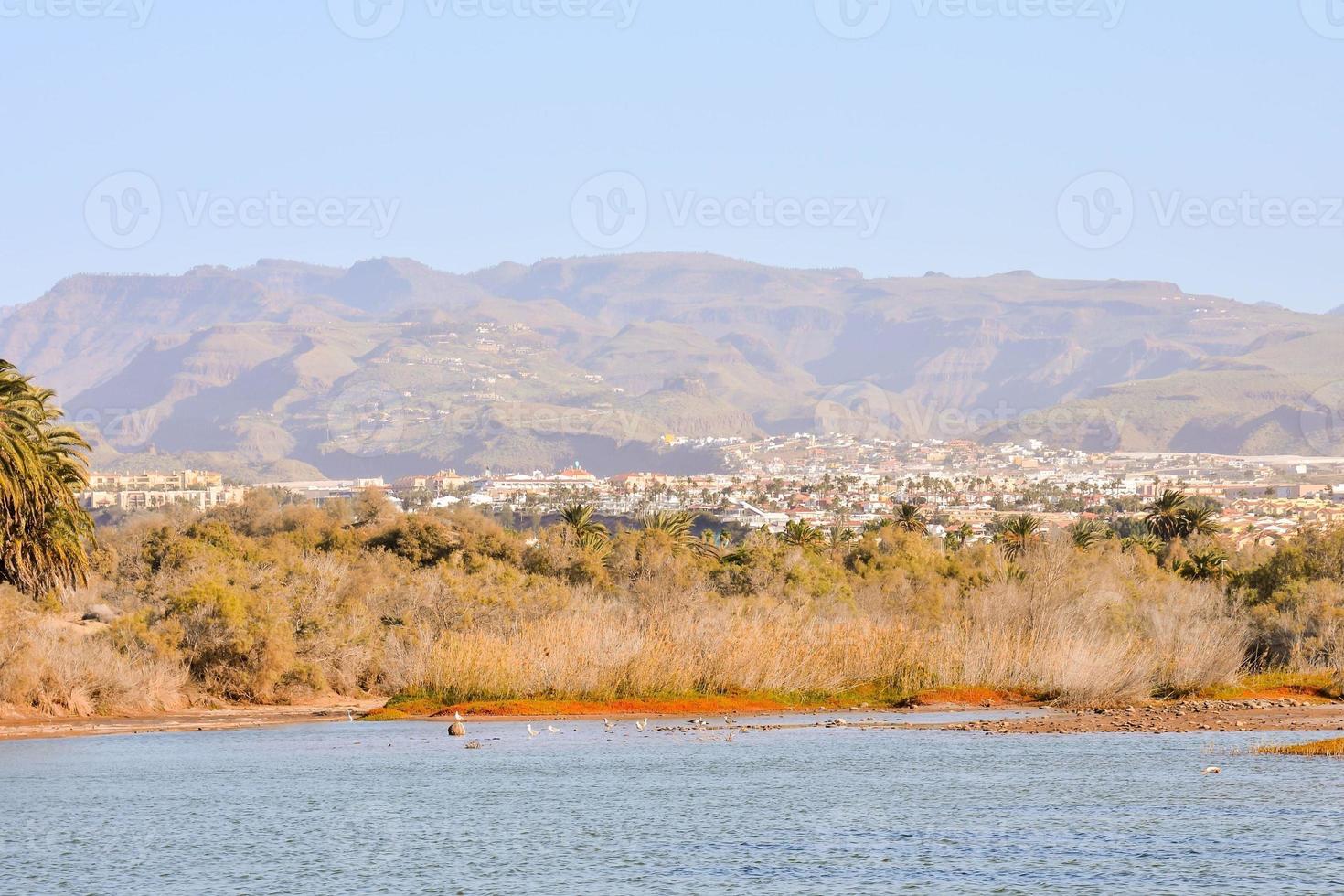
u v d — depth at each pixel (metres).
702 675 109.00
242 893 42.59
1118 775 64.62
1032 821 52.59
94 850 49.75
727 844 49.38
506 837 51.41
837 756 74.50
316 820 55.84
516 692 107.31
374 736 90.50
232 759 77.50
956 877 43.09
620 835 51.53
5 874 45.75
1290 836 48.41
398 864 46.75
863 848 48.19
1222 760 70.00
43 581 100.81
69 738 92.50
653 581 180.38
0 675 105.19
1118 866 43.97
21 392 97.62
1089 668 107.56
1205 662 112.19
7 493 88.69
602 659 108.25
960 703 106.75
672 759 74.38
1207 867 43.47
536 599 153.88
